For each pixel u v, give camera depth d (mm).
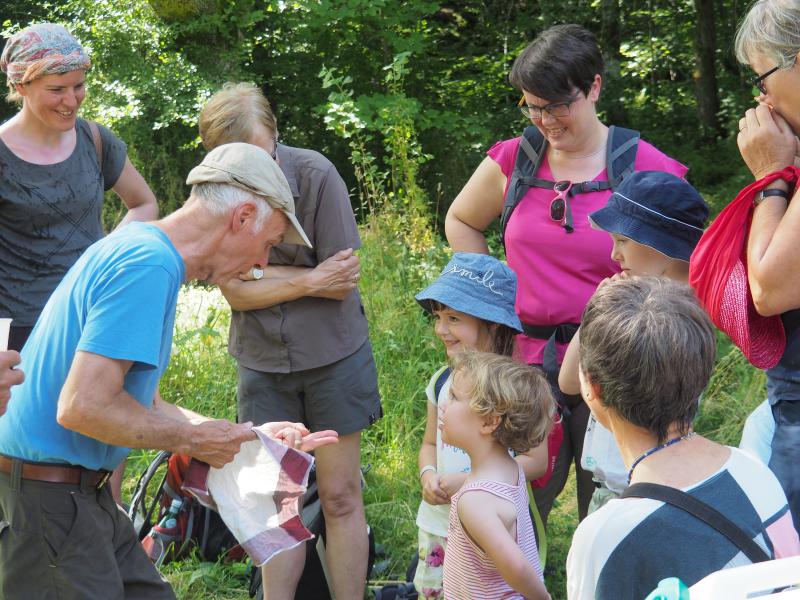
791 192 2104
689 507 1492
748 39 2072
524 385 2271
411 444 4480
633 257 2525
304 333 2975
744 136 2139
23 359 2188
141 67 9586
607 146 2902
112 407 2027
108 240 2125
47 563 2182
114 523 2316
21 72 3111
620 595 1483
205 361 5059
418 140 10656
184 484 2369
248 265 2260
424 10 10492
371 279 5621
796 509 2057
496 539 2172
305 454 2297
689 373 1553
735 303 2102
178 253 2133
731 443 4449
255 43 10703
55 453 2143
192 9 9523
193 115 9281
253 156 2201
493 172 3119
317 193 2955
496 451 2334
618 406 1587
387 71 11016
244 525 2338
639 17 12508
